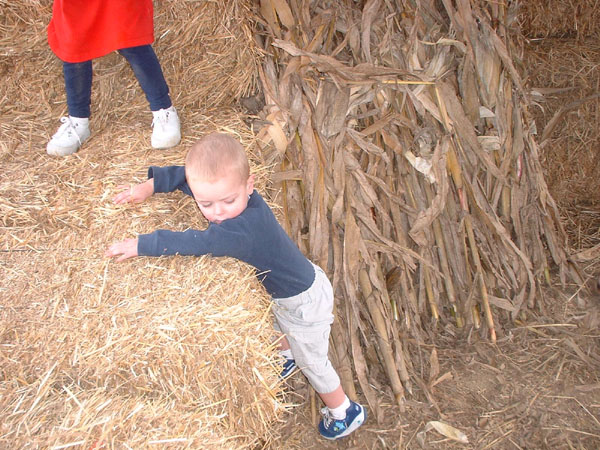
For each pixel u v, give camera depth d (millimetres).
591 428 2906
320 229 2979
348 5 2986
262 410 1802
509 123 3275
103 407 1539
